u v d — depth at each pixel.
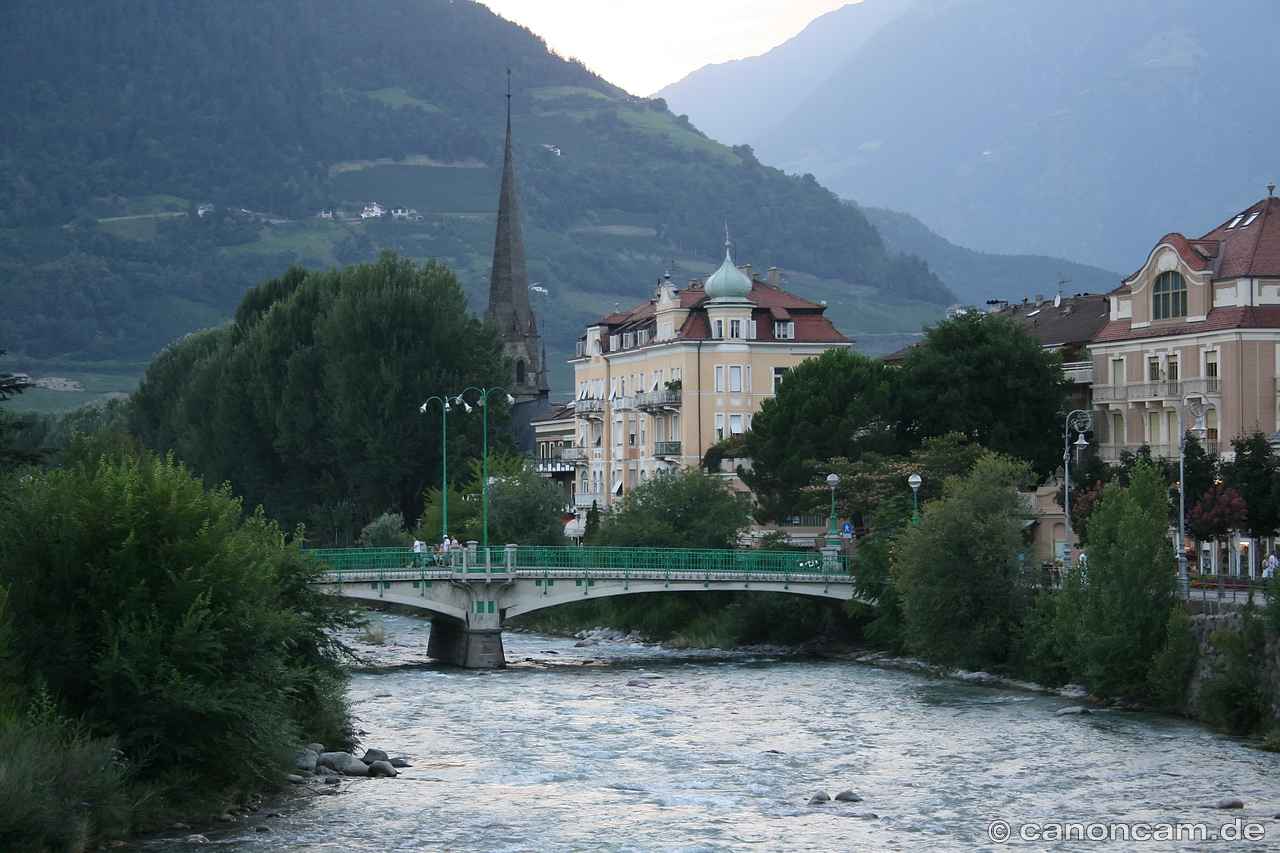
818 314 136.38
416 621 131.12
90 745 42.38
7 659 42.66
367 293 137.88
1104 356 111.00
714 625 109.31
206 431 148.62
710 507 110.38
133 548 44.72
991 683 82.81
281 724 50.56
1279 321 97.88
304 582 58.47
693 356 131.62
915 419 113.94
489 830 46.16
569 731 66.44
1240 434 90.06
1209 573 82.12
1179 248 102.94
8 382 64.56
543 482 120.88
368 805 49.47
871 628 97.56
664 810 49.22
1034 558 85.06
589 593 97.38
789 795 51.69
